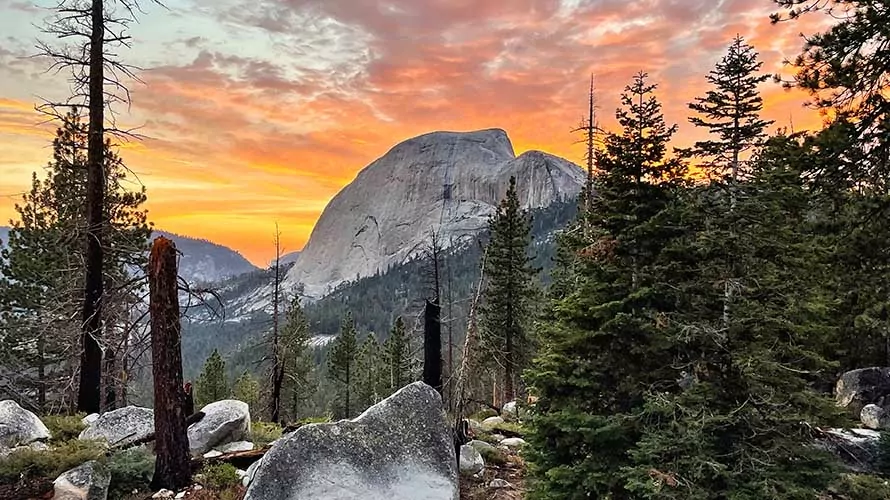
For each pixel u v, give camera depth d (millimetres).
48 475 8719
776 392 7684
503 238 28297
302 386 36000
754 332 7996
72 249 19234
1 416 10320
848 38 7617
